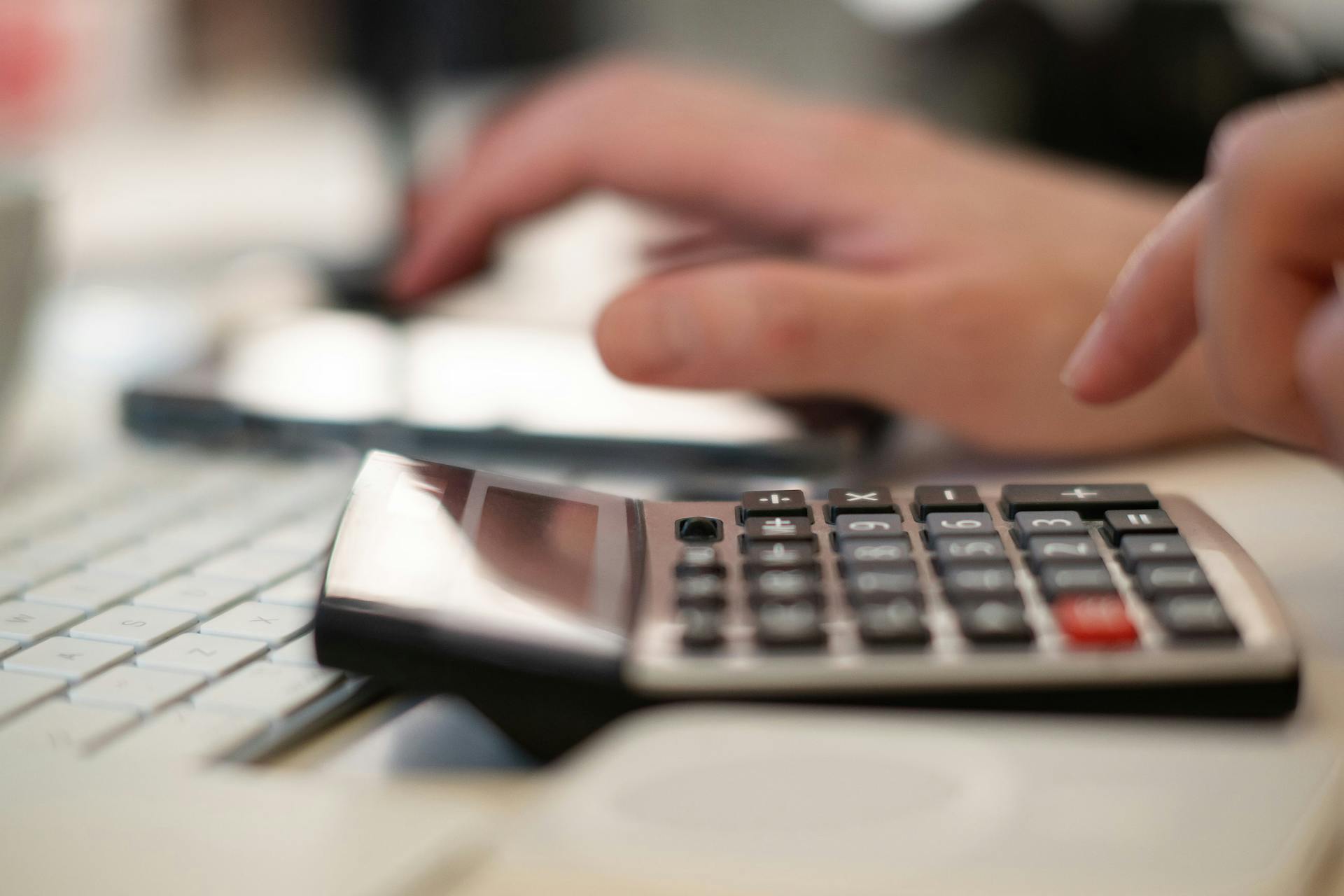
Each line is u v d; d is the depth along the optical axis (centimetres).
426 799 23
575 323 63
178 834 21
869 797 19
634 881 17
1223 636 25
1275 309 29
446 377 53
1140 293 34
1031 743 21
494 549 28
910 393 48
